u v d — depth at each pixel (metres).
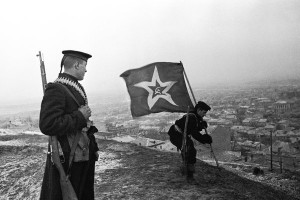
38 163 7.45
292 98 141.25
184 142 5.16
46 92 2.22
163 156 7.96
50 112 2.15
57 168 2.24
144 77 4.92
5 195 6.07
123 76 4.91
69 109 2.28
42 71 2.51
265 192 6.54
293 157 41.03
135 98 4.91
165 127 76.44
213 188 5.33
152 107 4.92
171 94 4.98
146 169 6.50
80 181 2.37
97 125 88.69
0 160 8.11
